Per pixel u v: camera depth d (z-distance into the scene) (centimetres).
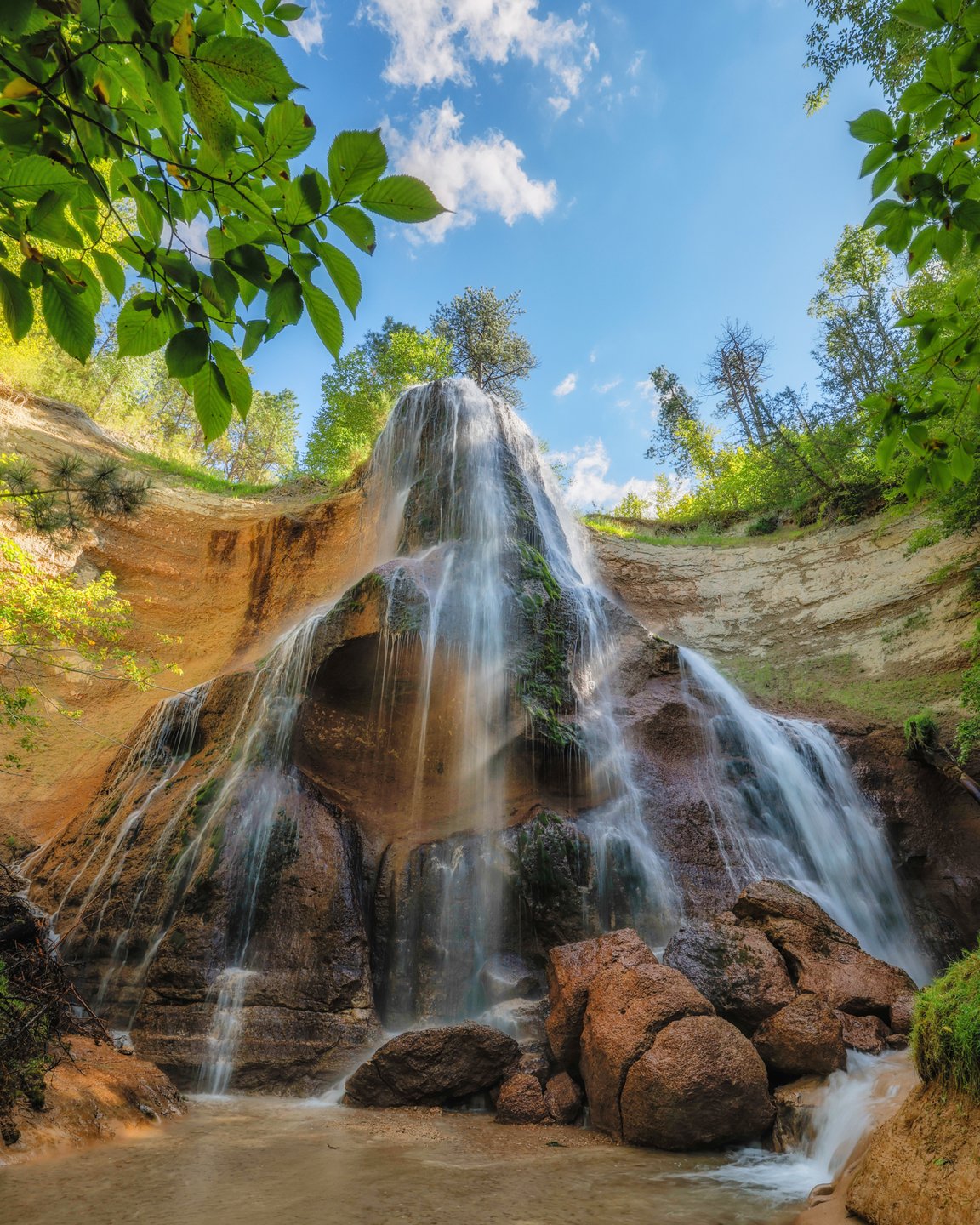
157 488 2089
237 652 1820
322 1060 812
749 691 1798
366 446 2583
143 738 1341
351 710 1212
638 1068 598
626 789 1177
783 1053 634
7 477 919
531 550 1392
